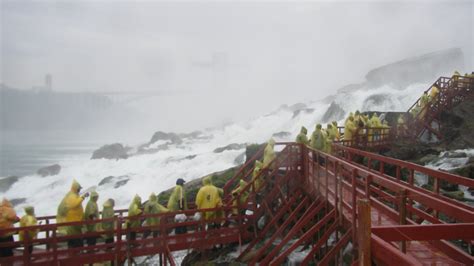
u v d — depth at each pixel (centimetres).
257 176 1188
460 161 1627
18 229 854
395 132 2059
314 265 1058
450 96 2272
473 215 413
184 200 1111
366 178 657
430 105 2205
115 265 946
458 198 1247
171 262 951
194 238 1078
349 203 845
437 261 538
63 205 949
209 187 1115
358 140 1784
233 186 1730
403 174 1616
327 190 931
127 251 959
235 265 1091
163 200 1767
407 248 589
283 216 1261
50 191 3259
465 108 2214
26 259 859
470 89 2359
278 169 1253
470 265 509
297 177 1224
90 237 965
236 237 1138
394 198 782
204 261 1070
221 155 3278
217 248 1198
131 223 1016
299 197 1244
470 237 377
